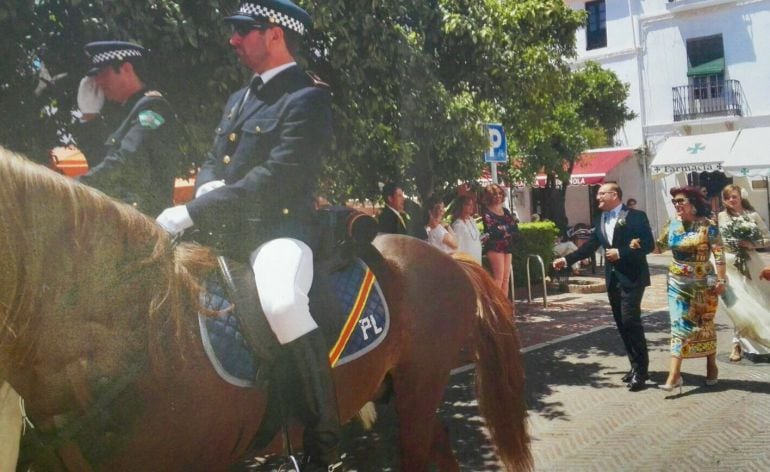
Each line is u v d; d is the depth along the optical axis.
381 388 3.40
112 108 3.07
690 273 6.22
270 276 2.47
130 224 2.17
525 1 8.24
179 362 2.19
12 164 1.96
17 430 1.99
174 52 4.15
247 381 2.37
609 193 6.51
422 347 3.28
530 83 8.10
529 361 7.64
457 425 5.29
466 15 6.42
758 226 7.19
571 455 4.77
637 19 25.64
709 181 23.92
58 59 3.83
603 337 8.94
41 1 3.74
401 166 5.51
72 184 2.08
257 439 2.52
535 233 13.55
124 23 3.93
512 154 14.59
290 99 2.62
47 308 1.96
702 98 24.66
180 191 3.75
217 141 2.81
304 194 2.72
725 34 24.20
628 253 6.35
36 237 1.95
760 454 4.62
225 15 4.13
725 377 6.72
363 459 4.19
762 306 7.23
